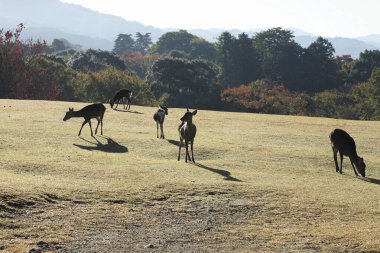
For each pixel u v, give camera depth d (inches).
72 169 674.8
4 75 2635.3
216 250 425.7
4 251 390.3
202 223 496.4
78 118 1175.0
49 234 436.8
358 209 565.9
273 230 482.0
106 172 670.5
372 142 1125.1
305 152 959.0
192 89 3548.2
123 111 1386.6
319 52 5177.2
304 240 454.9
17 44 2726.4
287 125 1343.5
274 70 5398.6
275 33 5753.0
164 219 502.0
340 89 4761.3
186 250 423.2
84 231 452.1
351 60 6294.3
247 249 430.0
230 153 901.8
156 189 591.5
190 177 677.3
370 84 3722.9
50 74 3129.9
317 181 727.7
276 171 785.6
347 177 781.3
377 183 745.0
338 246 442.0
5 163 676.7
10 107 1320.1
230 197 583.8
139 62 7239.2
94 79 3245.6
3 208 478.9
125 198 551.8
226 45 5477.4
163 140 977.5
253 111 3533.5
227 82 5442.9
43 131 979.9
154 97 3390.7
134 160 780.6
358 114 3695.9
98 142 922.7
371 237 464.4
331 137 824.3
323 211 550.3
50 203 514.3
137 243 433.7
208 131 1152.8
